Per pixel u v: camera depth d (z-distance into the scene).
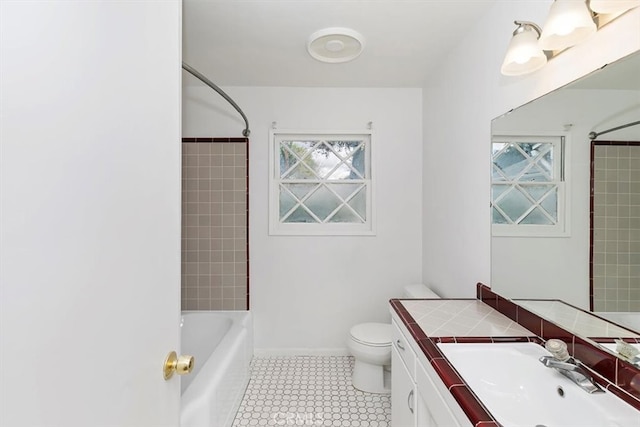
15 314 0.36
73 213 0.44
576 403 0.86
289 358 2.57
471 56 1.74
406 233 2.63
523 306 1.32
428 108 2.45
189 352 2.43
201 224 2.59
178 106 0.81
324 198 2.71
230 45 1.93
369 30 1.76
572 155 1.08
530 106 1.27
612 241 0.93
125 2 0.57
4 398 0.35
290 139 2.68
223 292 2.60
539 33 1.15
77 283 0.45
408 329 1.31
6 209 0.35
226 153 2.58
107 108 0.52
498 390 1.03
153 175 0.68
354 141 2.70
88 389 0.47
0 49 0.34
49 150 0.40
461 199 1.87
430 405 1.07
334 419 1.83
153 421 0.67
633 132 0.86
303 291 2.63
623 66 0.88
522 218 1.33
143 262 0.63
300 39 1.86
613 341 0.93
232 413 1.82
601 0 0.83
